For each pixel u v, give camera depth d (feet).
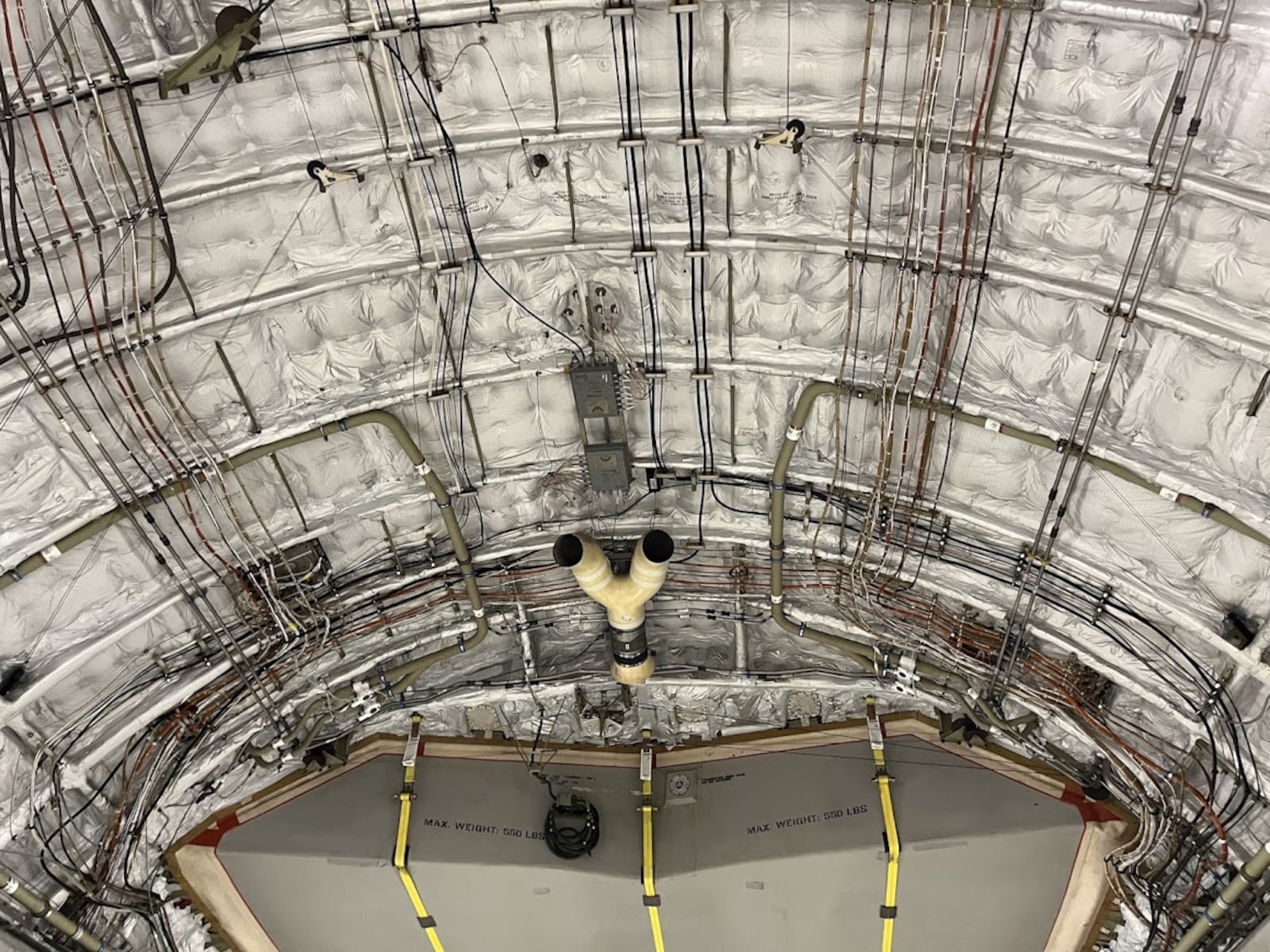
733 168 41.32
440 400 45.88
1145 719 47.50
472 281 43.57
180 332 40.01
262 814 54.60
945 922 53.26
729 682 54.75
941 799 52.06
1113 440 39.70
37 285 38.04
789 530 50.16
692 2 36.86
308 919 55.36
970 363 41.96
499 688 55.01
